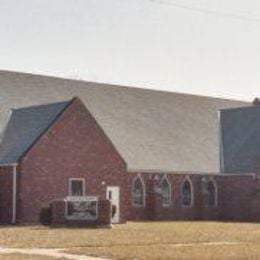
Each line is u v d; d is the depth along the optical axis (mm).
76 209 54344
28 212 57875
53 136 59438
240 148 75938
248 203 72938
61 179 59688
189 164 72125
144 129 72438
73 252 35469
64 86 70500
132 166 66812
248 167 73375
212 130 79000
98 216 54031
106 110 71438
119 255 34062
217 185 74375
